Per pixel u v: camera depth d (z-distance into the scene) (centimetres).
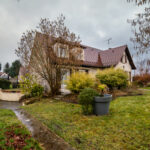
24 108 654
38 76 1046
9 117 469
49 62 873
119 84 959
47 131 337
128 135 290
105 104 459
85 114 473
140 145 249
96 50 1809
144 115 420
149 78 1769
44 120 425
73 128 345
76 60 896
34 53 879
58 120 417
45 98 900
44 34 846
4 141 269
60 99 812
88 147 250
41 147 257
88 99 455
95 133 309
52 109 577
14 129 339
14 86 1844
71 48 877
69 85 794
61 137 298
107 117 426
